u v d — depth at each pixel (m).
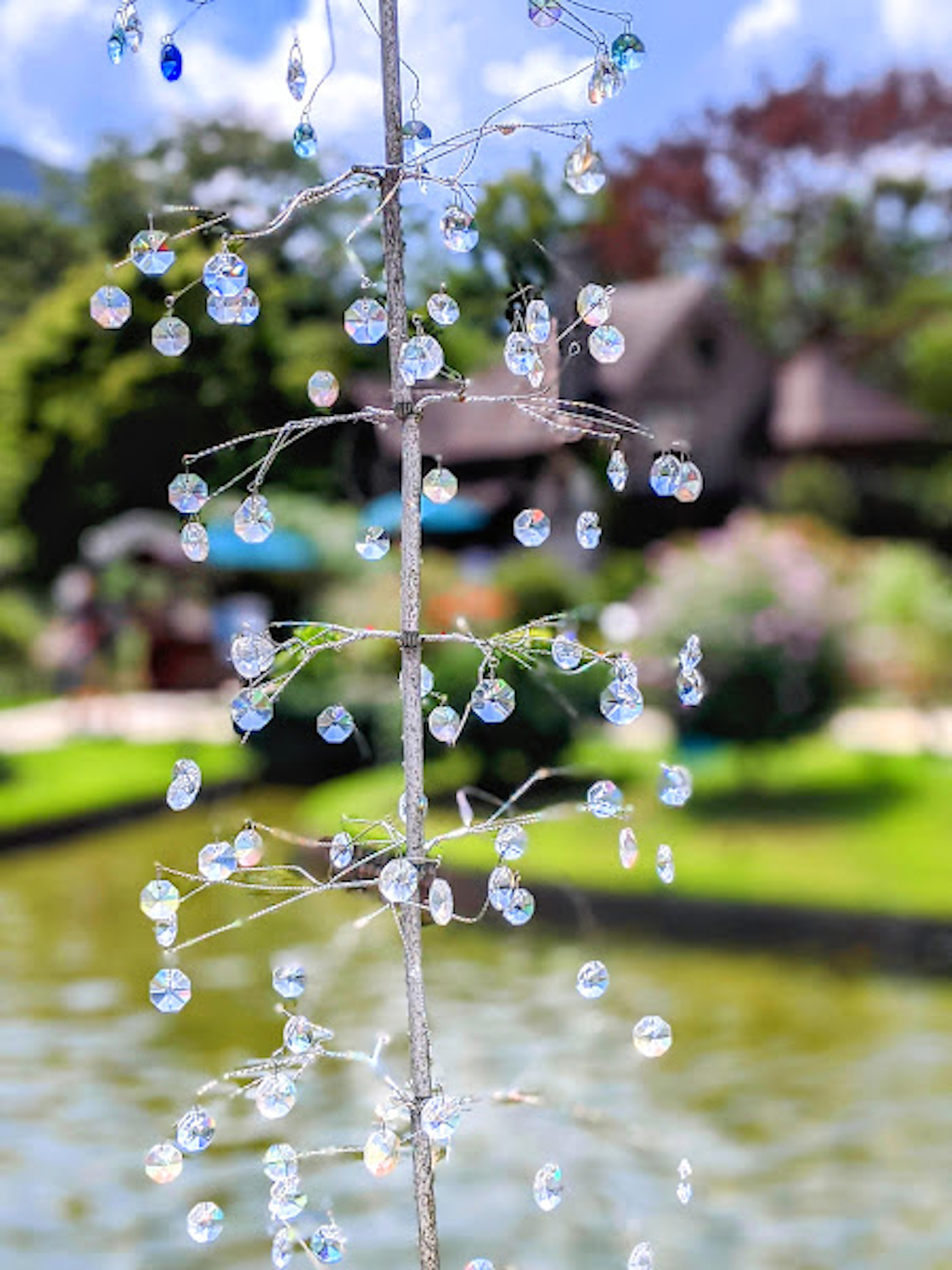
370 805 11.38
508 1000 7.48
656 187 24.95
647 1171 5.16
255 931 6.91
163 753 15.22
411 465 1.53
